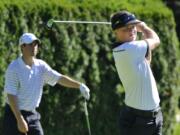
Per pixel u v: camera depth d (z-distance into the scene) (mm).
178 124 36500
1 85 25500
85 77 28281
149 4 31328
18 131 20797
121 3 29703
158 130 18359
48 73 21109
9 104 20703
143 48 17766
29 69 20656
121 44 17922
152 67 30234
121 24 17781
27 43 20562
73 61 27781
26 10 26438
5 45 25812
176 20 66062
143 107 17922
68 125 27984
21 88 20625
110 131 29234
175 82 31109
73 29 27797
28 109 20766
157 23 30453
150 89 17938
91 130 28750
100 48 28688
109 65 28922
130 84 17969
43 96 27078
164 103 30703
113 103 29188
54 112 27484
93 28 28484
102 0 29250
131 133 18266
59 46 27391
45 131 27375
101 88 28781
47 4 27078
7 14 25891
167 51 30688
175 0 66688
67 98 27719
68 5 27703
